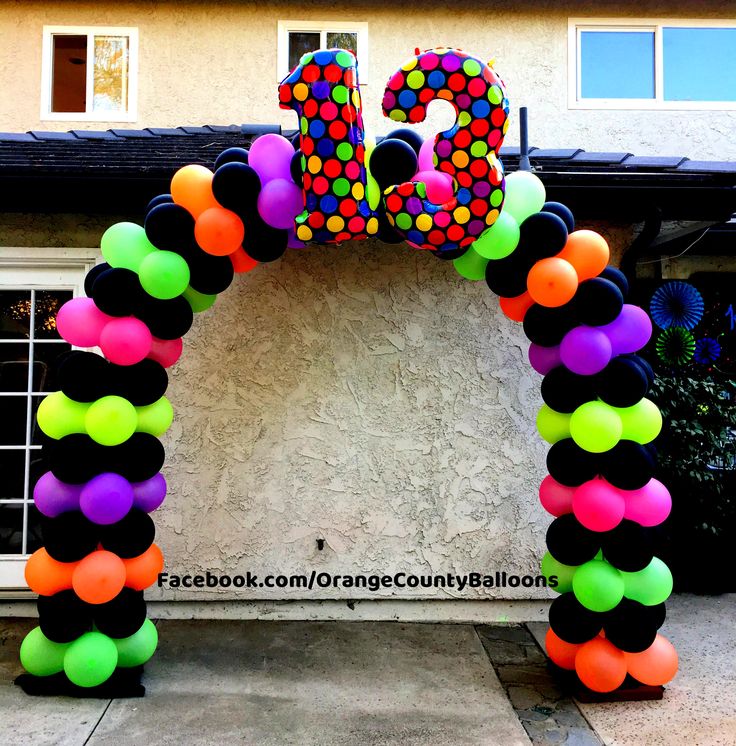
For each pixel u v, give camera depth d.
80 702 3.45
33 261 4.68
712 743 3.11
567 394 3.45
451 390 4.71
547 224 3.30
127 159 4.34
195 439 4.64
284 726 3.24
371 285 4.72
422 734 3.19
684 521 5.36
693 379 5.30
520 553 4.68
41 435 4.79
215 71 6.04
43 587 3.38
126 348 3.28
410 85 3.06
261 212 3.32
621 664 3.42
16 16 5.99
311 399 4.68
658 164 4.56
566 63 6.07
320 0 6.07
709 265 5.59
